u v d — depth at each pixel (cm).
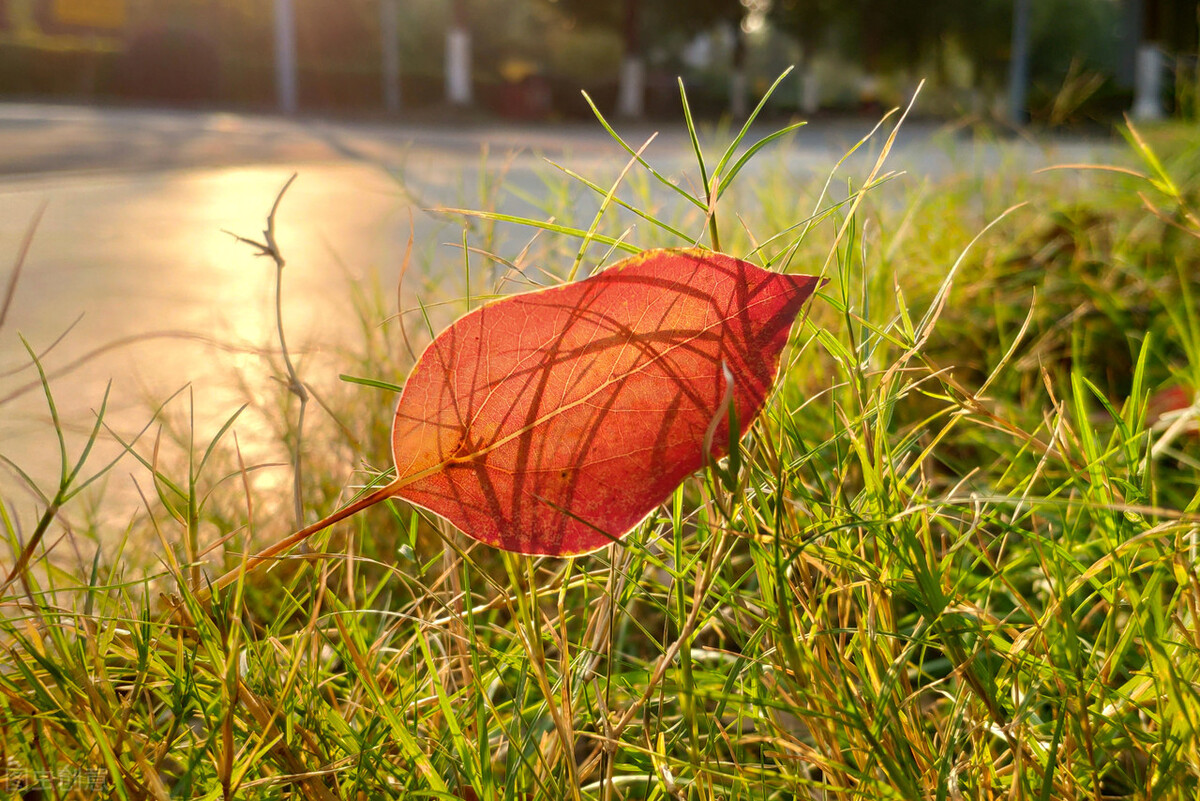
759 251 24
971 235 65
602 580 25
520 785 22
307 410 47
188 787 20
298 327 76
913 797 20
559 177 69
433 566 34
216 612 21
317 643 23
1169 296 51
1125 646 22
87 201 161
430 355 19
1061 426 26
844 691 22
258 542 36
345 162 225
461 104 595
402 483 20
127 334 77
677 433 20
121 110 447
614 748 21
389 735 23
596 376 19
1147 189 59
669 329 19
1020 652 22
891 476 23
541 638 21
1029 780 21
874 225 53
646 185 57
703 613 23
